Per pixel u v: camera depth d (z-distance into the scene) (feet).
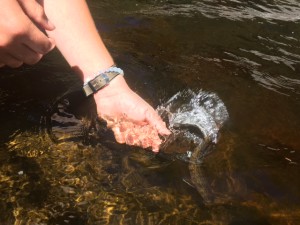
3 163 1.23
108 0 2.59
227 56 2.02
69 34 1.51
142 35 2.16
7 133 1.34
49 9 1.50
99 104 1.50
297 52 2.14
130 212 1.11
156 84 1.69
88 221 1.07
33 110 1.46
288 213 1.16
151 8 2.54
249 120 1.55
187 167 1.29
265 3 2.78
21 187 1.15
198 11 2.55
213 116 1.54
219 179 1.26
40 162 1.25
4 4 1.05
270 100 1.69
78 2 1.56
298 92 1.77
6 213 1.07
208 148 1.38
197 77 1.79
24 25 1.07
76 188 1.17
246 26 2.40
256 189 1.24
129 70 1.77
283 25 2.45
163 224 1.08
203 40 2.17
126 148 1.34
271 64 1.99
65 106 1.50
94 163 1.27
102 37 2.08
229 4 2.70
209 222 1.10
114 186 1.19
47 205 1.10
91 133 1.39
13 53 1.14
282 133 1.50
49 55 1.79
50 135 1.36
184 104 1.59
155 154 1.33
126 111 1.46
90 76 1.50
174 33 2.22
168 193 1.18
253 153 1.39
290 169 1.33
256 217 1.13
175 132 1.43
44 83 1.60
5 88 1.55
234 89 1.73
